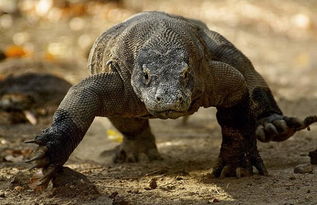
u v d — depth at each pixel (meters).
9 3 45.25
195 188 14.16
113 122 17.62
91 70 15.58
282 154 17.69
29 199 13.30
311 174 14.96
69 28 41.56
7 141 20.45
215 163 16.17
